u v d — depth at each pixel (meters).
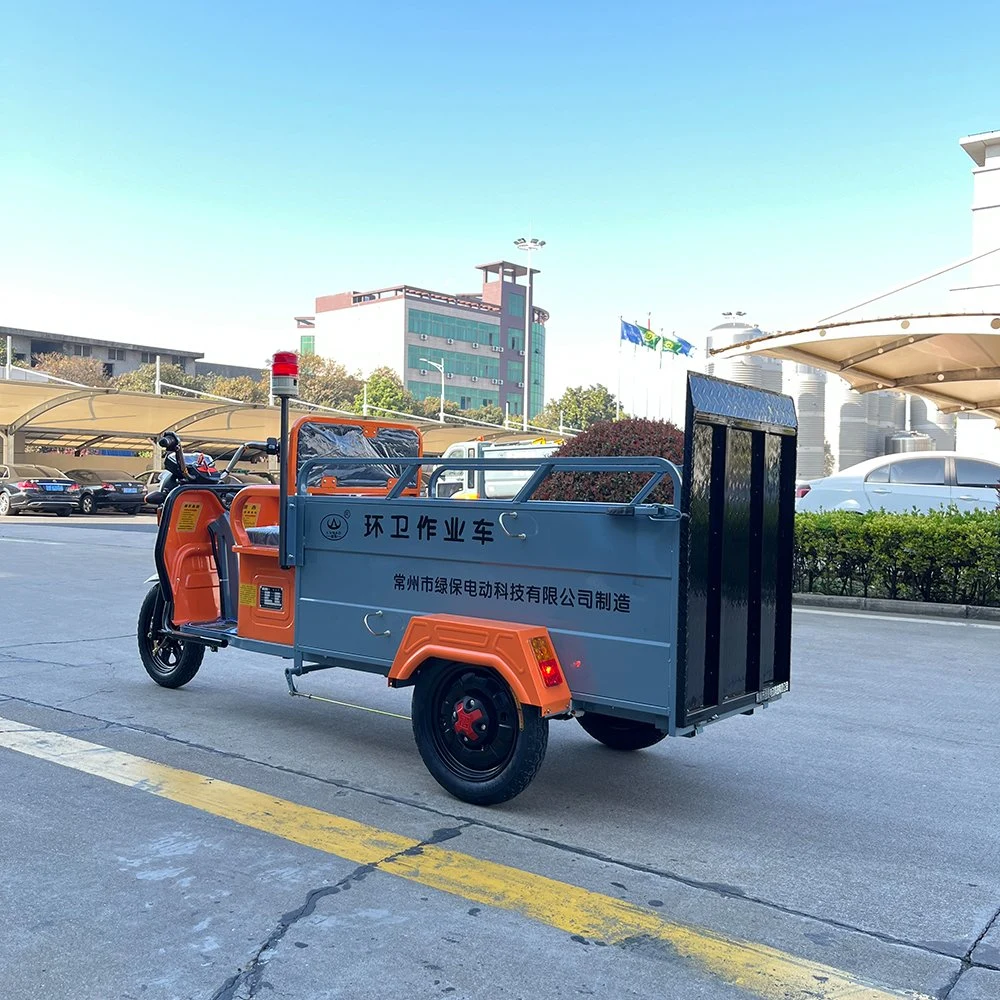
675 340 57.84
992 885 3.72
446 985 2.91
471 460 4.61
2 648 8.09
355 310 119.69
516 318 131.00
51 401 31.78
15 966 2.98
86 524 25.33
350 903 3.44
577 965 3.05
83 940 3.15
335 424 6.48
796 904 3.52
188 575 6.39
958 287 18.27
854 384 15.00
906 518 10.91
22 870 3.68
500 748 4.40
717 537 4.22
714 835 4.19
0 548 17.16
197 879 3.62
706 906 3.49
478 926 3.29
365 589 5.02
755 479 4.55
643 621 4.04
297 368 5.26
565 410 83.81
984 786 4.89
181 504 6.36
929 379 14.51
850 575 11.04
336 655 5.15
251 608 5.72
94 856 3.82
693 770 5.12
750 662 4.56
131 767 4.94
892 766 5.21
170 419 36.41
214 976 2.94
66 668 7.33
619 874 3.76
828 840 4.15
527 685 4.15
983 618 10.02
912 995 2.92
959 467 13.45
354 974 2.97
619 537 4.09
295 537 5.31
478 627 4.33
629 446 9.66
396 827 4.20
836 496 13.88
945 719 6.16
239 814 4.30
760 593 4.57
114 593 11.38
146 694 6.55
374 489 6.61
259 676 7.23
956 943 3.25
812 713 6.31
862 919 3.41
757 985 2.96
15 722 5.76
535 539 4.35
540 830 4.21
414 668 4.57
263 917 3.32
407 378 115.12
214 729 5.71
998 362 13.49
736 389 4.31
